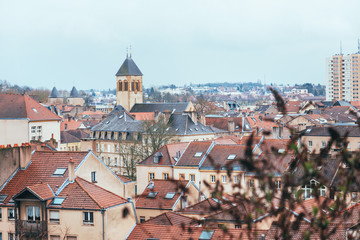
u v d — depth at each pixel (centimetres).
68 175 6059
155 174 10244
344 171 1587
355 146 10762
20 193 5750
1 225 5947
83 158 6297
